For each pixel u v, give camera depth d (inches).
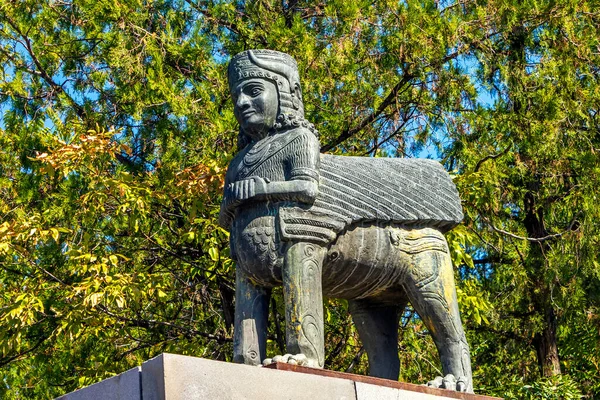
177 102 400.5
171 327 416.5
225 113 400.8
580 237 446.6
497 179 413.1
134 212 370.0
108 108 442.9
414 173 218.2
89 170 370.3
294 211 202.1
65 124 436.1
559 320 492.1
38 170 395.5
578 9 447.2
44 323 416.8
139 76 421.1
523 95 437.4
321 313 200.2
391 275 211.9
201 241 393.4
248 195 203.2
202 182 359.6
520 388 402.6
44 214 387.2
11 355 436.8
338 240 206.4
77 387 422.0
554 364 479.5
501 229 443.5
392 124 439.5
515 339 488.7
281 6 450.3
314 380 181.9
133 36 425.1
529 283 470.6
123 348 419.2
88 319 356.5
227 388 169.9
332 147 419.8
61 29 453.7
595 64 454.6
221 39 442.9
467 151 419.8
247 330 204.2
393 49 415.2
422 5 427.8
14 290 386.3
